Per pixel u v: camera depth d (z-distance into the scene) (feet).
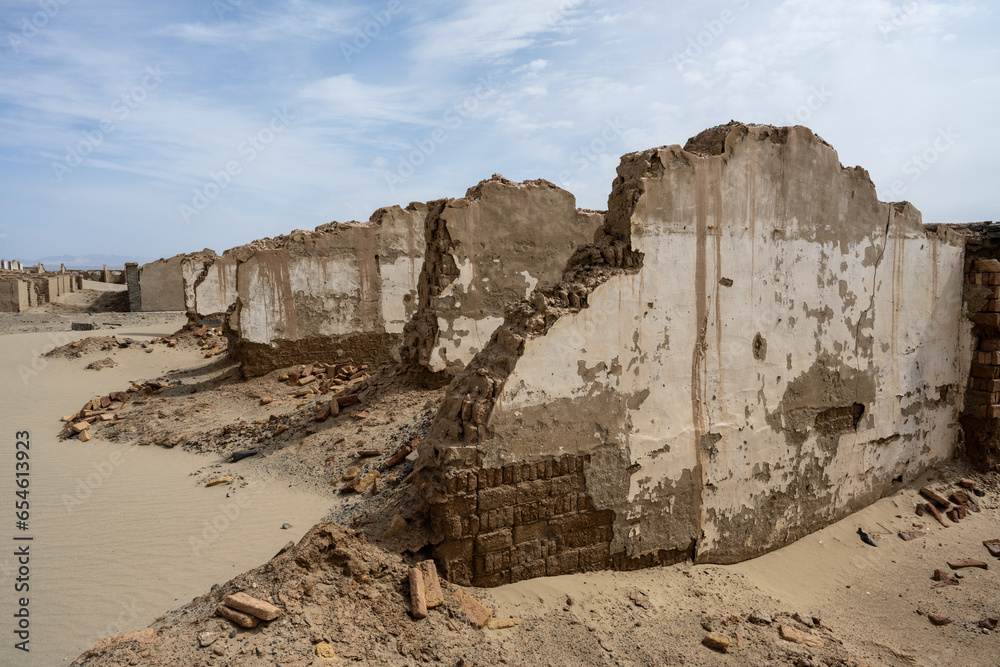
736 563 23.02
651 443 20.47
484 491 17.42
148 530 23.70
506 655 14.89
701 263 21.36
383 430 30.37
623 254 19.74
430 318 35.14
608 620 17.47
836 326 26.05
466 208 35.65
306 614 13.60
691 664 16.28
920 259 29.81
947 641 20.04
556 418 18.54
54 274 116.78
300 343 47.37
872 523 27.40
